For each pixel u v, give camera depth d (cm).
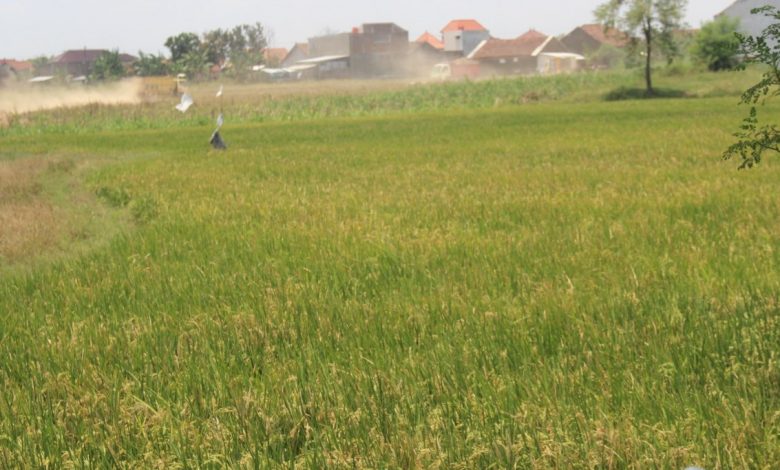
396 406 525
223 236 1276
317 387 572
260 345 697
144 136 4712
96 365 672
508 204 1435
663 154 2236
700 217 1202
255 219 1440
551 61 13050
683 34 6794
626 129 3391
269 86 13075
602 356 604
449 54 16038
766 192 1400
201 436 501
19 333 795
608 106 5712
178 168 2464
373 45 15350
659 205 1324
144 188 1983
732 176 1659
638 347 618
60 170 2669
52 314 849
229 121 6500
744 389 517
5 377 658
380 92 8150
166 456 485
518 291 834
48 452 507
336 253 1076
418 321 728
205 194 1848
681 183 1580
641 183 1628
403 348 665
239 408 534
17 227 1470
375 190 1759
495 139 3253
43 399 603
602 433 454
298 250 1123
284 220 1412
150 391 587
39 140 4669
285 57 17438
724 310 693
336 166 2375
